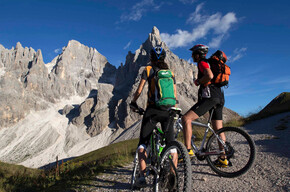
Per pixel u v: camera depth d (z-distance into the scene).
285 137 7.29
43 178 7.48
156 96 3.67
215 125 4.77
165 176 3.10
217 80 4.38
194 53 4.66
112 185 5.02
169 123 3.43
